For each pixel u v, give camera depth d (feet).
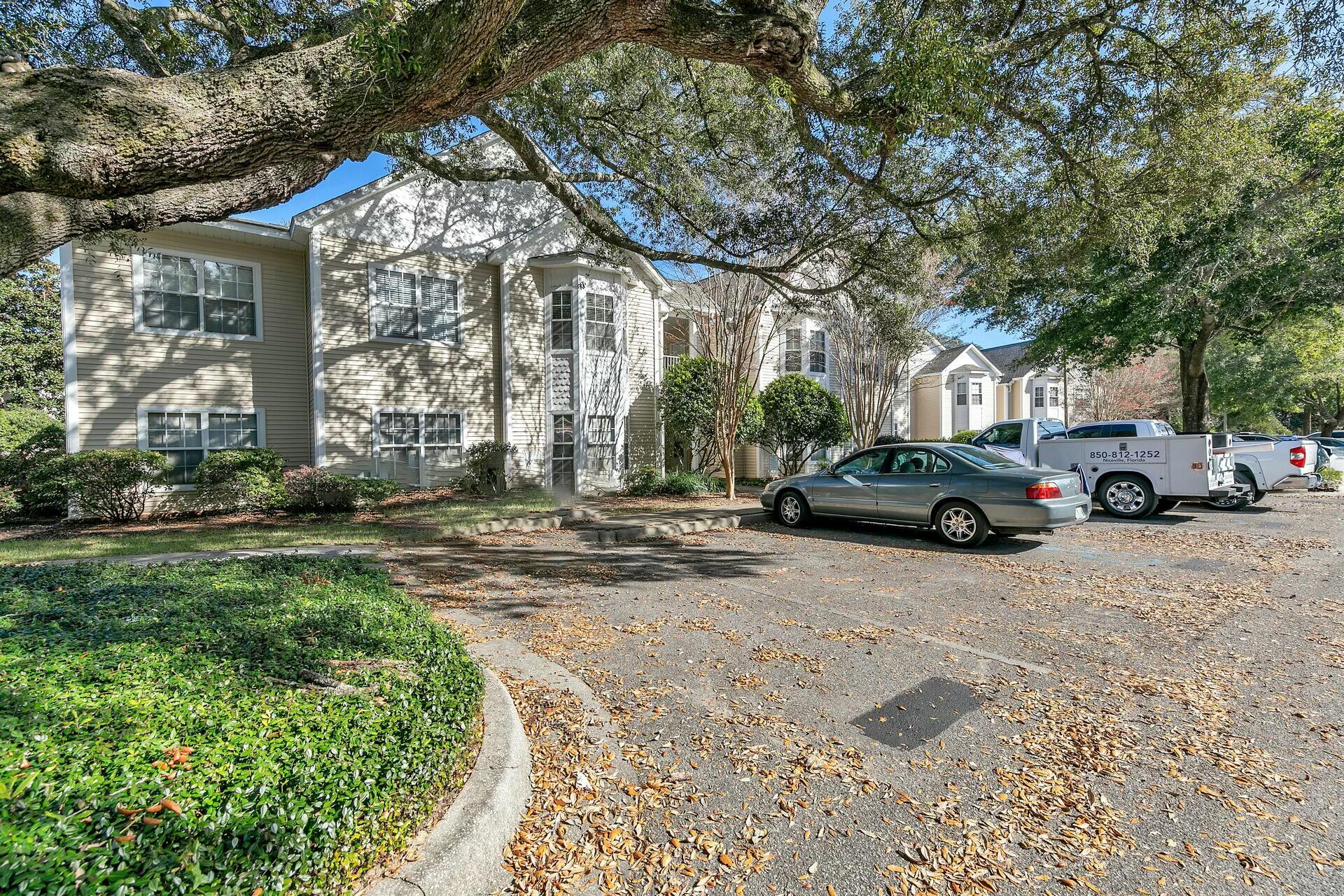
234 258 40.78
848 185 28.84
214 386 39.91
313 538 29.60
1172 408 104.78
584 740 10.73
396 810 6.93
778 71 17.89
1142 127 25.09
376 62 11.14
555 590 20.72
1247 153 26.03
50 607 10.76
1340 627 16.55
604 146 34.88
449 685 9.16
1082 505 27.40
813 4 18.38
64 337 35.19
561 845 8.12
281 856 5.53
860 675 13.61
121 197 10.61
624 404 53.72
